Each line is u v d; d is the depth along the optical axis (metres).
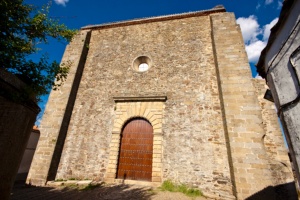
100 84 8.63
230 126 5.96
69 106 8.00
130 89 8.13
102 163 6.99
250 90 6.31
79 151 7.35
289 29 2.22
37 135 11.29
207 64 7.75
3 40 2.44
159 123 7.11
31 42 2.84
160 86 7.84
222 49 7.37
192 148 6.44
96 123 7.76
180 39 8.73
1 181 2.58
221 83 6.70
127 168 6.88
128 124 7.60
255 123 5.80
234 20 7.96
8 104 2.66
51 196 4.96
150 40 9.18
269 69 2.72
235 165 5.45
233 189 5.41
